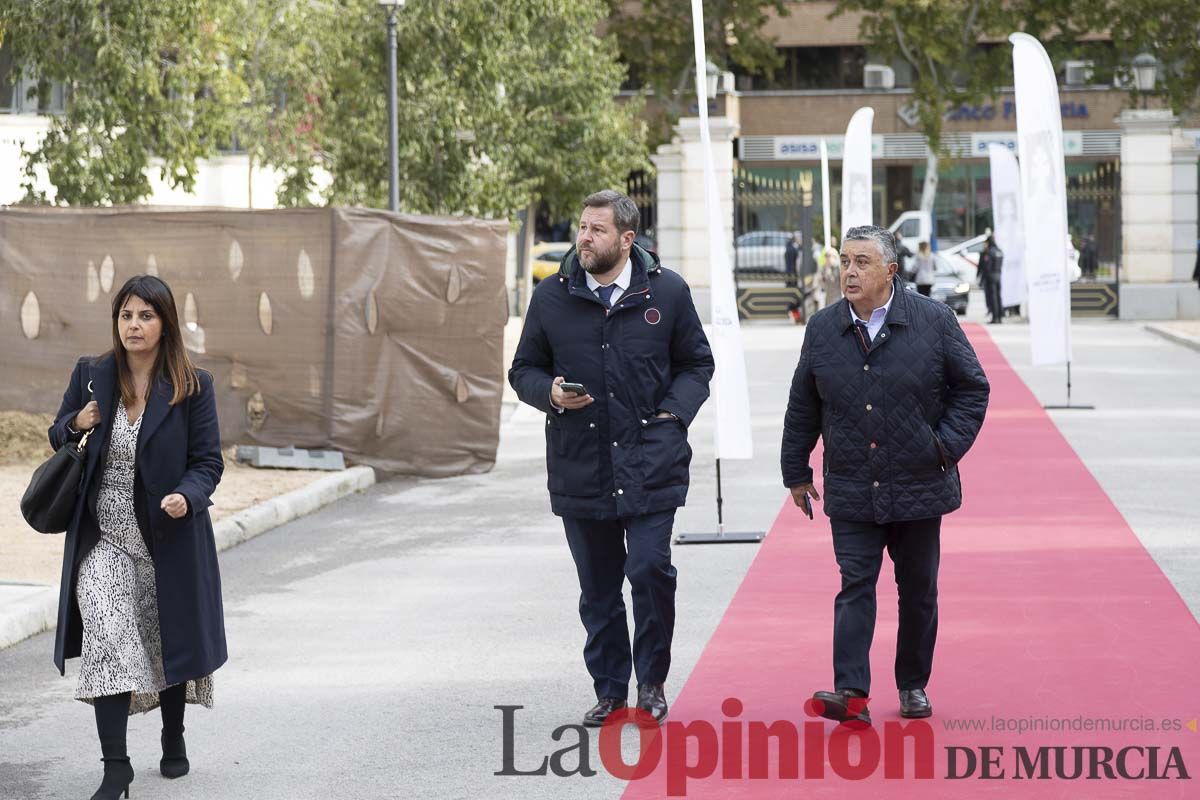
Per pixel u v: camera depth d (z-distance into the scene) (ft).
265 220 51.01
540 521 42.88
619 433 22.54
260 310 51.13
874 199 212.23
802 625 29.45
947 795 19.62
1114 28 160.04
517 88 116.37
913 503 22.00
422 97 85.66
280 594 33.68
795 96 209.77
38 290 53.21
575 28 122.93
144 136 67.72
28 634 30.17
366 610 31.83
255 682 26.27
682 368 23.17
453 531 41.52
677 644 28.12
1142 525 39.27
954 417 22.13
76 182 65.98
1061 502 43.09
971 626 28.89
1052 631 28.37
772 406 71.26
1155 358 93.30
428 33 83.56
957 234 209.36
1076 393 73.56
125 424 20.38
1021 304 136.05
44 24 64.95
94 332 52.65
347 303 50.78
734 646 27.91
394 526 42.55
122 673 19.81
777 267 145.48
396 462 51.85
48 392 53.31
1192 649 26.81
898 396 21.95
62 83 66.64
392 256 51.47
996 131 205.77
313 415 50.96
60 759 22.34
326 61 87.15
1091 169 207.21
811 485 23.20
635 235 22.79
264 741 22.88
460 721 23.65
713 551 37.70
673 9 174.81
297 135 91.61
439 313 52.13
